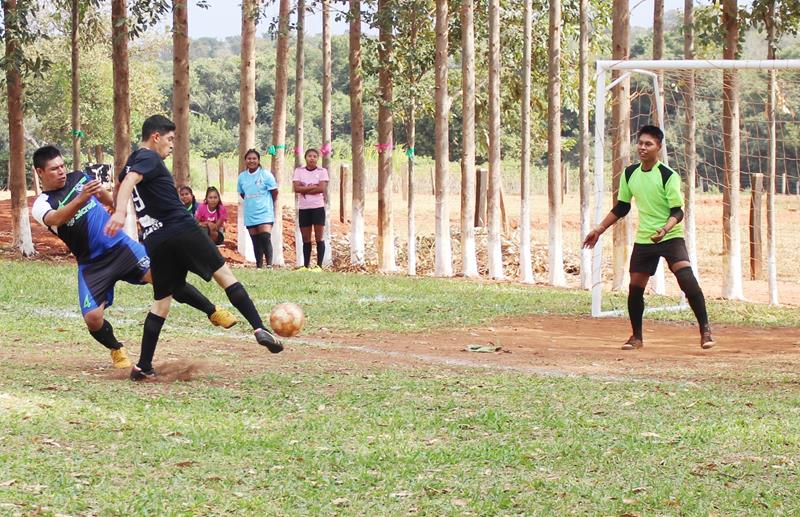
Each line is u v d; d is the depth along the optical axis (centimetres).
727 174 2270
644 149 1327
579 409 902
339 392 955
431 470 691
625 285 2323
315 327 1477
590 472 694
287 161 5906
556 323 1622
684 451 750
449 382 1024
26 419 797
